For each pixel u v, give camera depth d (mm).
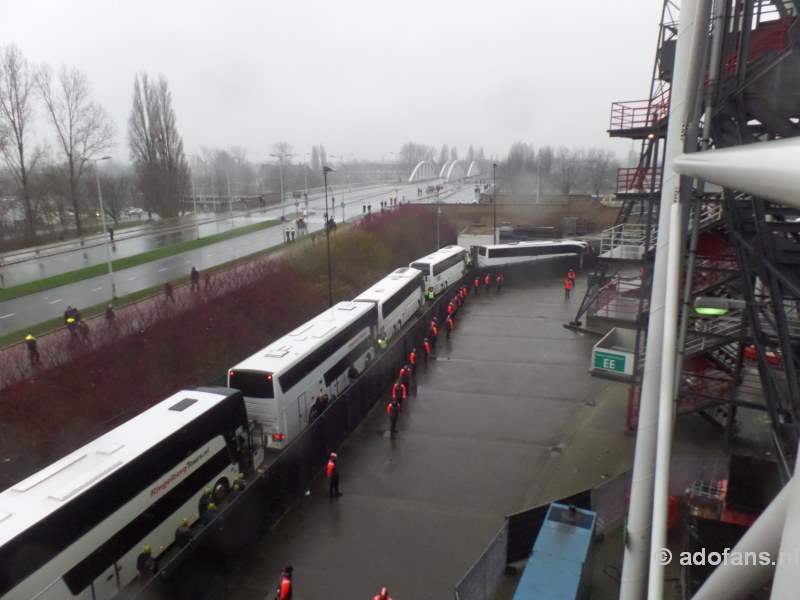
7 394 21641
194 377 27375
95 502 13414
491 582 13484
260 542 16000
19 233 61156
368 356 29594
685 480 16844
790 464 12102
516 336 35531
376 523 16828
